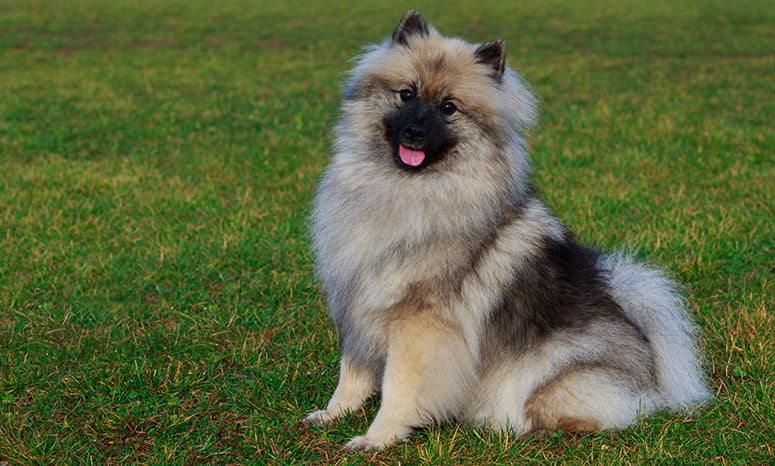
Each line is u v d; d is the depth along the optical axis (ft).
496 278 13.48
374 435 13.35
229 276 21.29
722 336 17.30
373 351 13.99
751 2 99.91
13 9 87.40
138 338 17.31
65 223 24.66
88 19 83.41
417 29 15.16
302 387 15.55
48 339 17.31
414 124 13.48
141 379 15.17
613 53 66.49
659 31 79.00
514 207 14.14
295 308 19.08
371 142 14.35
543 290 13.88
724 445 13.15
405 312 13.34
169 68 59.36
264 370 16.07
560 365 13.74
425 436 13.78
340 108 15.21
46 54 64.64
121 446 13.42
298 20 86.63
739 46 68.69
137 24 81.97
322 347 17.21
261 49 69.72
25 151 34.32
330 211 14.30
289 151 35.29
